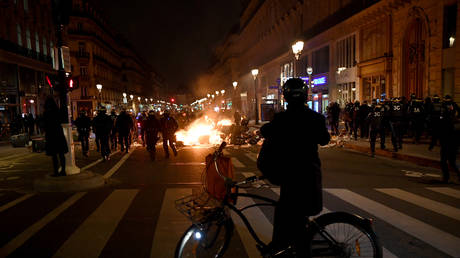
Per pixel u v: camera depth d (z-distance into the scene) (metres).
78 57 56.97
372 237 3.03
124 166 11.12
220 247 3.27
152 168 10.62
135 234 4.79
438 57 17.61
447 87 17.20
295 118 2.92
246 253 4.11
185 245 3.12
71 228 5.07
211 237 3.22
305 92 2.98
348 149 15.05
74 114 57.31
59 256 4.08
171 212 5.80
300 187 2.85
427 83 18.41
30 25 33.84
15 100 30.20
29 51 33.03
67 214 5.80
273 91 46.94
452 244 4.35
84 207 6.21
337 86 28.78
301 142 2.88
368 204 6.18
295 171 2.86
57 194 7.27
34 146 16.17
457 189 7.41
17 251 4.24
